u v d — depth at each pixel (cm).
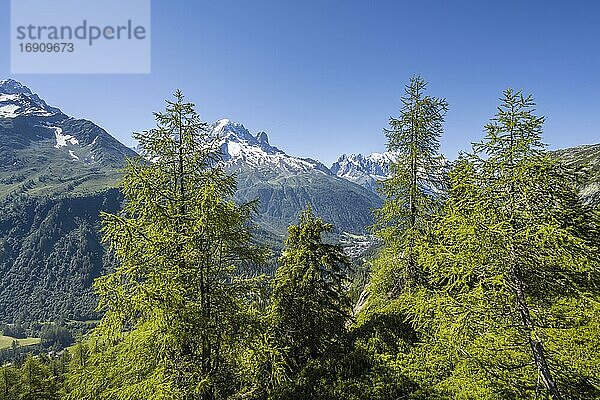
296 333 2009
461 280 962
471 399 1005
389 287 2227
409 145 2080
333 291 2222
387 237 2122
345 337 2086
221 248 1244
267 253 1379
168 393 1097
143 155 1335
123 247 1202
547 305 968
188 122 1366
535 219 909
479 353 1023
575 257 873
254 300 1365
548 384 895
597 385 920
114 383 1189
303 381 1669
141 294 1101
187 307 1151
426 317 1149
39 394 3809
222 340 1197
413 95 2106
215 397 1187
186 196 1328
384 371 1535
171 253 1198
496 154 990
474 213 966
